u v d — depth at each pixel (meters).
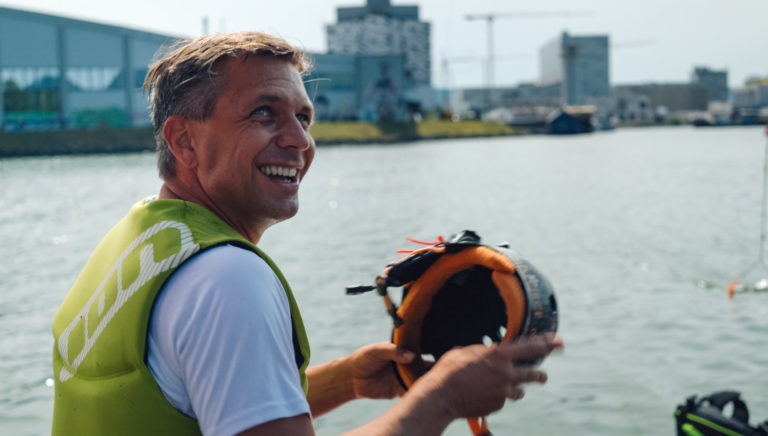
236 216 1.28
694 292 9.92
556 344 1.23
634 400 5.76
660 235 16.28
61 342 1.28
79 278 1.32
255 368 1.04
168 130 1.26
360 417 5.57
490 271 1.37
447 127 104.56
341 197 27.28
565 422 5.34
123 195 28.27
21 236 17.92
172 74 1.25
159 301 1.11
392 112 97.00
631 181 33.53
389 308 1.48
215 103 1.22
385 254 14.12
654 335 7.73
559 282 10.87
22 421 5.74
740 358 6.86
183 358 1.07
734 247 14.18
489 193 28.27
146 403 1.11
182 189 1.29
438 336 1.47
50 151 57.84
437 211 22.36
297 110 1.27
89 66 63.00
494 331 1.42
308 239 16.38
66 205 25.05
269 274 1.12
